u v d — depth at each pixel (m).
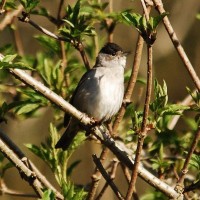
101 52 12.12
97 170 9.97
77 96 11.75
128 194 7.91
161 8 8.62
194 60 18.11
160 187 8.88
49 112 18.12
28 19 9.68
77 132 11.30
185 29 17.84
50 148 10.53
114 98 11.67
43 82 11.84
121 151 9.05
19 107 10.82
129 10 11.65
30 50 18.23
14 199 17.83
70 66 12.05
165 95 8.58
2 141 9.22
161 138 11.38
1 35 18.11
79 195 8.66
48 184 9.73
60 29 9.98
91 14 11.85
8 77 13.63
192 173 13.38
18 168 8.84
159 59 18.14
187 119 11.88
